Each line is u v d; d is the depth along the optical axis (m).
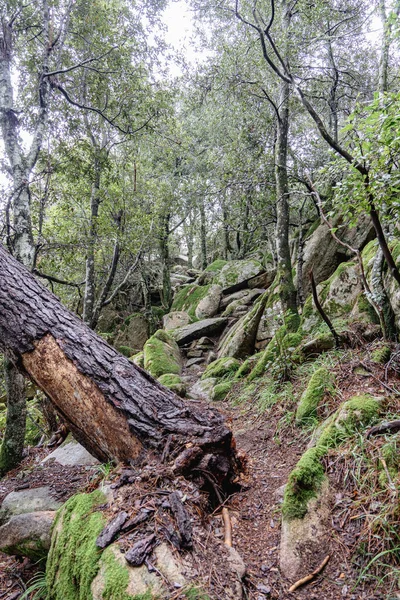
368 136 2.66
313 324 5.44
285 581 1.83
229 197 7.92
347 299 5.24
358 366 3.55
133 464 2.44
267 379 5.06
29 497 2.96
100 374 2.60
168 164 11.41
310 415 3.39
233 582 1.68
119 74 7.48
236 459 2.83
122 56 7.38
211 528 2.11
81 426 2.61
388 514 1.90
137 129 7.82
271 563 1.96
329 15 5.90
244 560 1.99
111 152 9.91
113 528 1.89
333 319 5.14
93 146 7.83
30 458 4.41
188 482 2.25
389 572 1.72
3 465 4.20
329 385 3.49
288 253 5.94
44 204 6.32
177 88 8.45
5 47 5.15
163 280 14.00
